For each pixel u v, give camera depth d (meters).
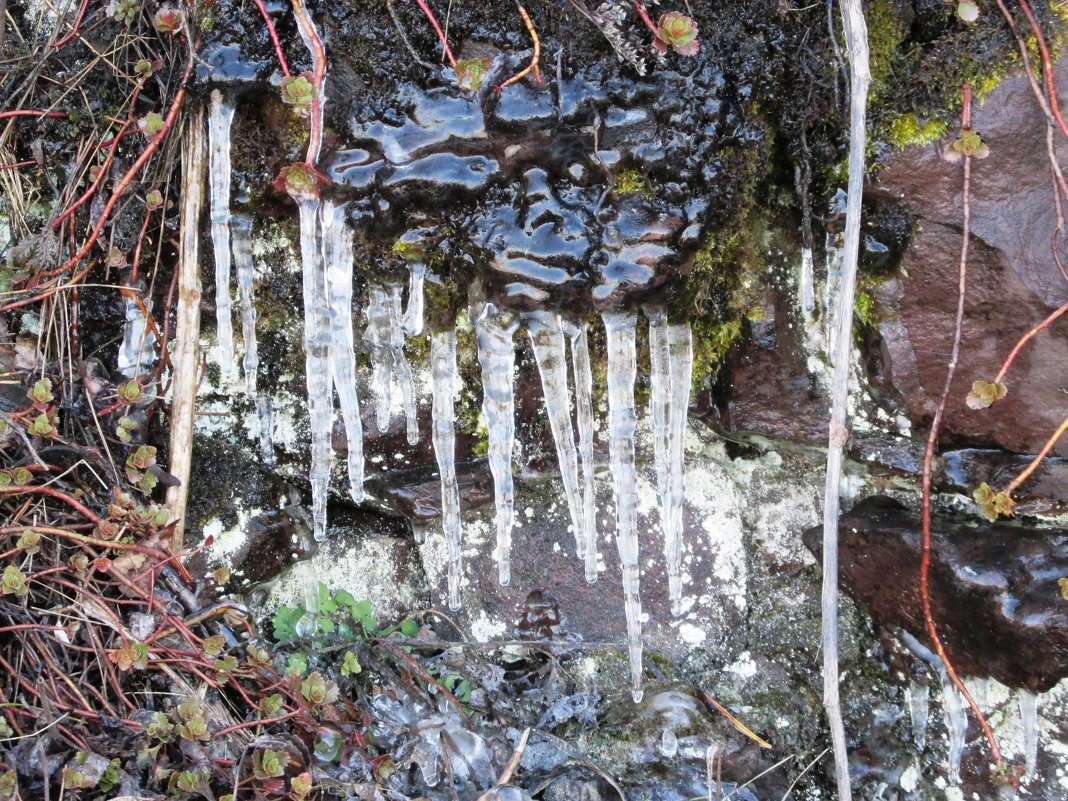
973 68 0.74
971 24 0.74
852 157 0.72
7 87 0.81
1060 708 0.75
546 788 0.79
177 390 0.80
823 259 0.79
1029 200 0.74
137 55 0.81
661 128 0.74
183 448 0.80
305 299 0.76
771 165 0.78
